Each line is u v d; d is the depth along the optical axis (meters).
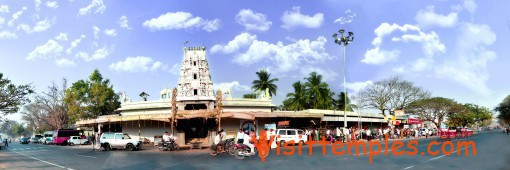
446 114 80.44
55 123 76.00
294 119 48.16
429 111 79.19
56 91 77.62
